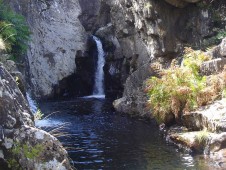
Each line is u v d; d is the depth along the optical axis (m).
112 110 18.48
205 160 9.78
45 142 5.30
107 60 26.41
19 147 5.25
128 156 10.31
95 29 29.62
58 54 25.31
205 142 10.58
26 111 6.43
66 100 23.36
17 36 18.44
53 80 24.53
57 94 25.09
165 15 17.67
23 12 23.39
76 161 9.89
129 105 17.36
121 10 21.34
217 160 9.72
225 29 16.39
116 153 10.62
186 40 17.42
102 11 28.95
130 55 21.41
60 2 26.84
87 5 29.53
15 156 5.22
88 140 12.23
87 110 18.66
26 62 21.98
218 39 16.25
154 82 14.41
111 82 26.06
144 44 19.55
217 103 12.05
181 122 13.05
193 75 13.59
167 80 13.86
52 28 25.64
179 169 9.09
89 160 9.98
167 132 12.87
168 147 11.17
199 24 16.91
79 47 26.56
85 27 29.58
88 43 27.41
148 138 12.38
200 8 16.86
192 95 12.89
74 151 10.87
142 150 10.91
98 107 19.70
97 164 9.62
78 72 26.62
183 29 17.47
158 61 18.25
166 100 13.67
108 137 12.65
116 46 25.81
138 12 19.20
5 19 18.22
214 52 14.50
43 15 25.31
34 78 23.09
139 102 16.75
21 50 18.78
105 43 27.16
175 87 13.29
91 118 16.33
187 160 9.83
